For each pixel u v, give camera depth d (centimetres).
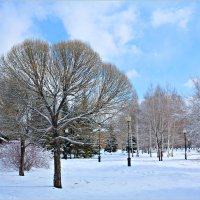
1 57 1598
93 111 1591
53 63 1568
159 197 1284
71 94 1578
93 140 1948
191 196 1286
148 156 5438
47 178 2025
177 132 5269
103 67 1633
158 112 4881
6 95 1588
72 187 1630
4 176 2133
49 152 2920
